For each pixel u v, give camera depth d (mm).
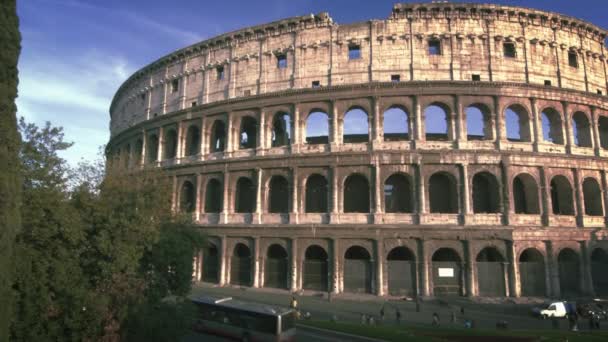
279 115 75000
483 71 68562
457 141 65188
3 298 22438
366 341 41219
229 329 45312
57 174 33906
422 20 70312
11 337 25688
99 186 41812
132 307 31109
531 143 66438
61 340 27562
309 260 68000
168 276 38250
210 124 78625
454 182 64875
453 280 62625
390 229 63281
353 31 71812
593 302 60469
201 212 75438
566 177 66438
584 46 73875
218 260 72312
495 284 62094
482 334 41781
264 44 76812
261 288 67812
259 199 70250
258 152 72188
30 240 27859
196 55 84125
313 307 57000
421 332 42969
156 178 54344
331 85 69875
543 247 63719
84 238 29328
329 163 67062
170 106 86250
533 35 70688
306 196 71562
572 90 68812
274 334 42031
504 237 62156
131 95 97938
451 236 62531
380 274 62594
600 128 76000
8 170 23016
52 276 27281
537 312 54594
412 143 65688
